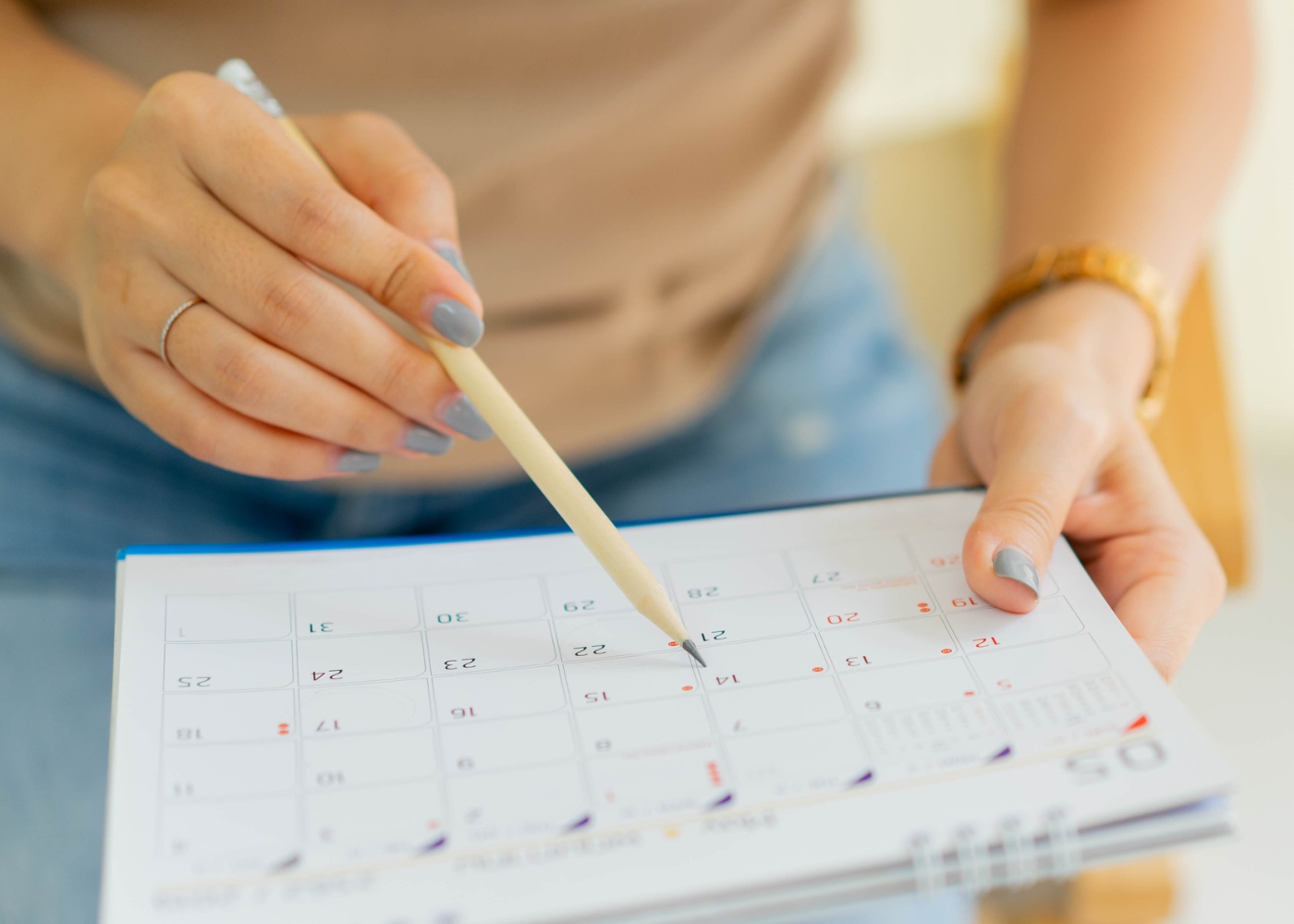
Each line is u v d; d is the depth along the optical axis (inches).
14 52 21.0
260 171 15.6
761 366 32.5
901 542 17.9
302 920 11.9
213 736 14.0
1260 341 57.3
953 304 49.7
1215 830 13.2
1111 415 18.2
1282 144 53.3
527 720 14.5
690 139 27.6
